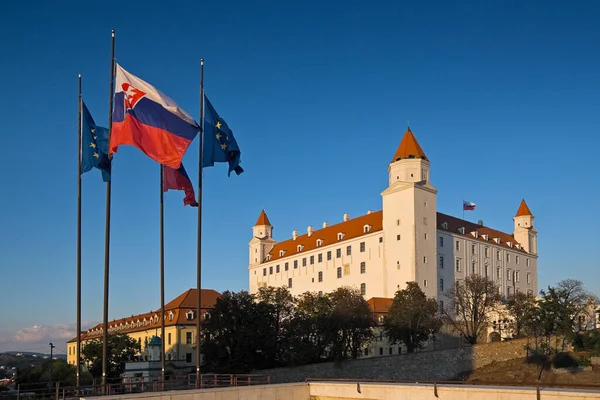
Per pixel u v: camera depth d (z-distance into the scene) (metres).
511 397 33.38
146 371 90.00
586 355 96.56
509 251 161.75
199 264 45.38
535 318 100.88
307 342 92.12
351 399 41.94
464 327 121.00
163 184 48.16
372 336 100.12
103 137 44.31
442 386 36.53
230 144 46.16
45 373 103.88
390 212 134.38
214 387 45.09
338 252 145.75
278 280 164.12
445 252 138.00
